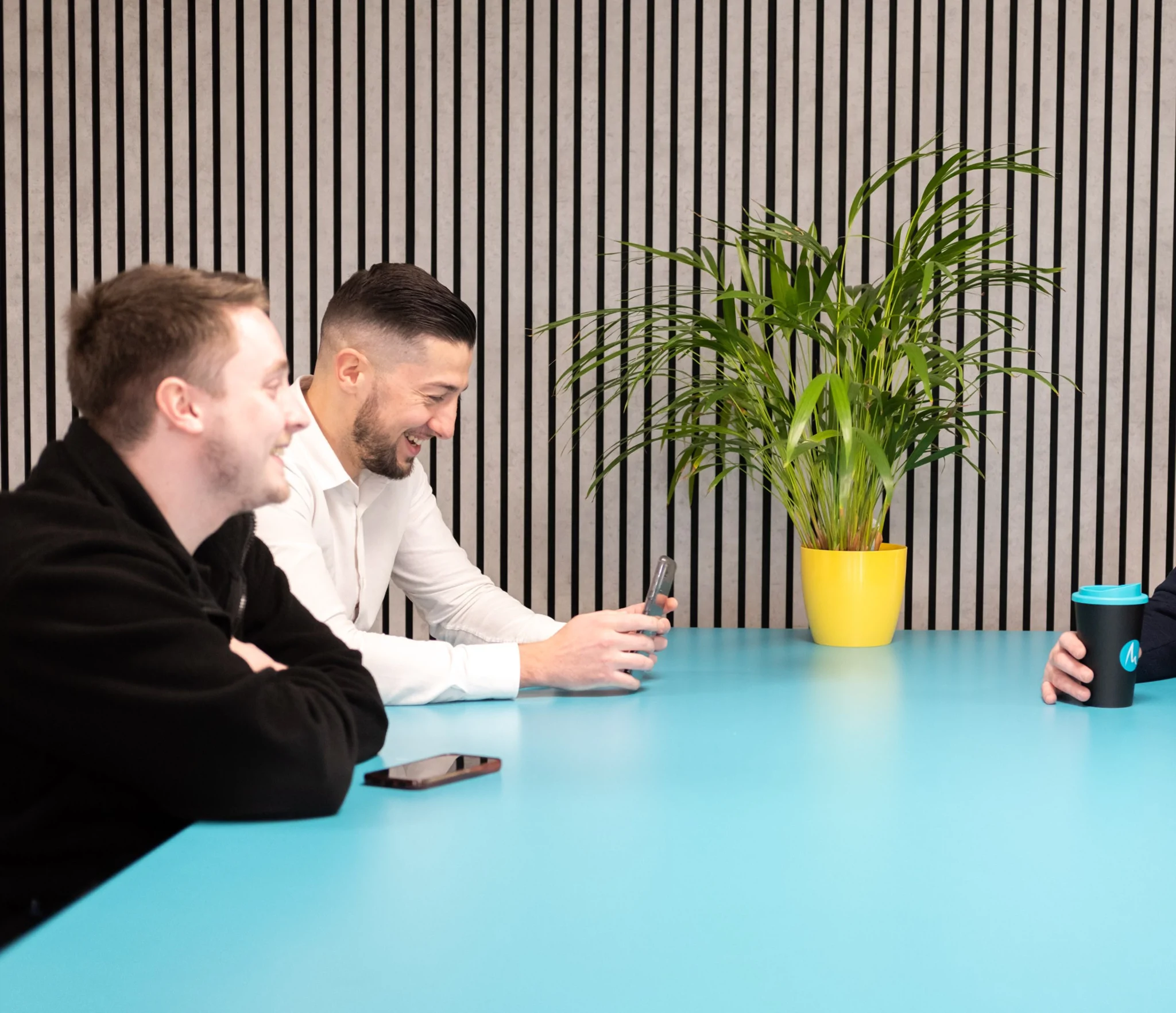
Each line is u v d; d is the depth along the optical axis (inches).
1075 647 61.8
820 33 111.3
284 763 41.0
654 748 53.2
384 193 113.9
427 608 84.1
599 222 112.7
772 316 87.6
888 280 91.0
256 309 45.5
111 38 113.2
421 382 69.9
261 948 30.9
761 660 77.7
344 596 76.2
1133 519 111.6
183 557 44.9
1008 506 112.1
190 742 39.9
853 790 46.5
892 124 111.3
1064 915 33.5
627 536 113.4
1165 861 38.1
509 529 114.2
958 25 109.6
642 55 111.1
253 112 113.2
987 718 59.4
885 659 77.9
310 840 40.0
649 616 66.3
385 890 35.3
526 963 30.0
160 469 45.2
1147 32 108.7
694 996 28.2
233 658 41.7
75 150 114.0
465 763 49.1
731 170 111.0
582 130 111.8
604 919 33.1
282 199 113.5
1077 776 48.4
